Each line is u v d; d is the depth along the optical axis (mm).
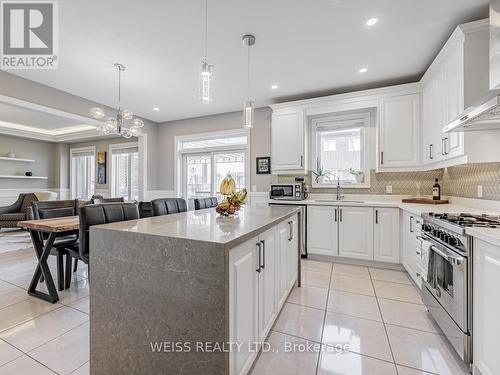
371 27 2342
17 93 3268
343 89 3760
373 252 3293
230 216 2002
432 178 3502
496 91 1418
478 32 2088
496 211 2201
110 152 6621
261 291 1565
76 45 2621
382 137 3418
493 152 2131
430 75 2896
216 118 5023
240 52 2770
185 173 5523
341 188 4012
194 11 2123
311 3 2033
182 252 1176
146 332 1275
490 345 1296
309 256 3734
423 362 1582
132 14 2160
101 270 1402
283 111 4020
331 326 1982
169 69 3150
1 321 2029
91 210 2127
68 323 2008
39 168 7027
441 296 1802
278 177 4402
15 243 4637
